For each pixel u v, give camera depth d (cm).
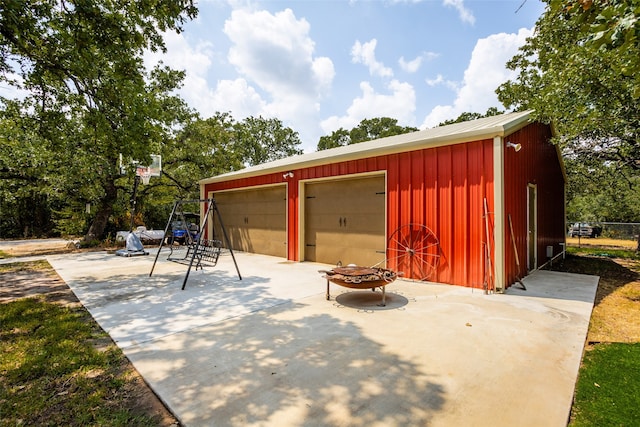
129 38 469
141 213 1578
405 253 604
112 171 1159
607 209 1917
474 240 515
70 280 596
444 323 347
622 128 592
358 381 225
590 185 1212
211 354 272
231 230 1138
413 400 201
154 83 1320
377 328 333
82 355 273
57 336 316
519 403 199
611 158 913
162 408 197
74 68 457
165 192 1499
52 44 442
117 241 1281
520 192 584
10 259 909
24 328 342
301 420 181
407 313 385
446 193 550
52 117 575
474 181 516
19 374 242
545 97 583
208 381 226
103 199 1265
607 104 519
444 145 551
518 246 570
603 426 180
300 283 565
